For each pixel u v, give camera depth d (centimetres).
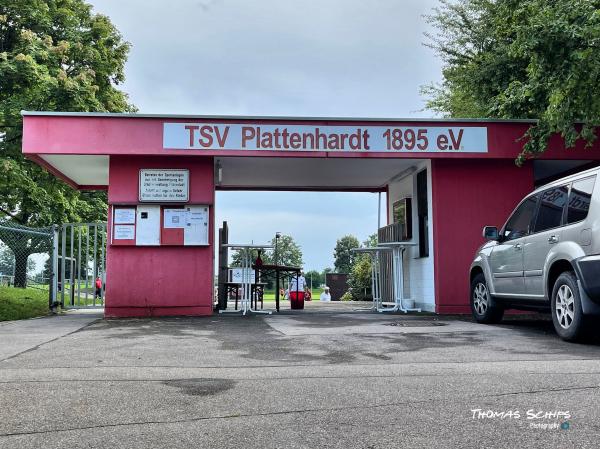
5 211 2320
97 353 644
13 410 394
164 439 332
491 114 1554
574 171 1395
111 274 1155
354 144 1167
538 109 1210
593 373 505
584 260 668
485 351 647
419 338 765
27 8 2178
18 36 2148
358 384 471
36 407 402
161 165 1167
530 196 852
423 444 320
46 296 1758
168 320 1057
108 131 1128
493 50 1753
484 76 1689
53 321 1059
